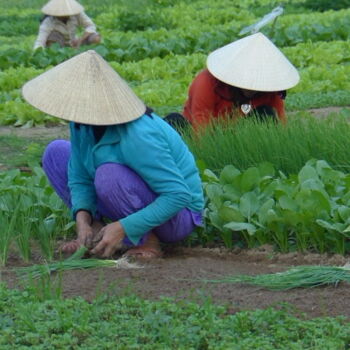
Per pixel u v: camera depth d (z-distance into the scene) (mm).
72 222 15758
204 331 11195
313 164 17000
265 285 13070
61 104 13422
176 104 29281
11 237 14711
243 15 53750
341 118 20094
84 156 14586
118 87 13656
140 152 13758
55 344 10992
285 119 19703
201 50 39781
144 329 11430
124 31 50812
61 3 39188
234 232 15758
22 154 23250
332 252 14922
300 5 57750
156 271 13812
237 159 18062
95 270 13852
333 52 36250
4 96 30500
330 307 12344
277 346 10969
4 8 62719
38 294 12609
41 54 37688
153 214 13953
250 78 18016
